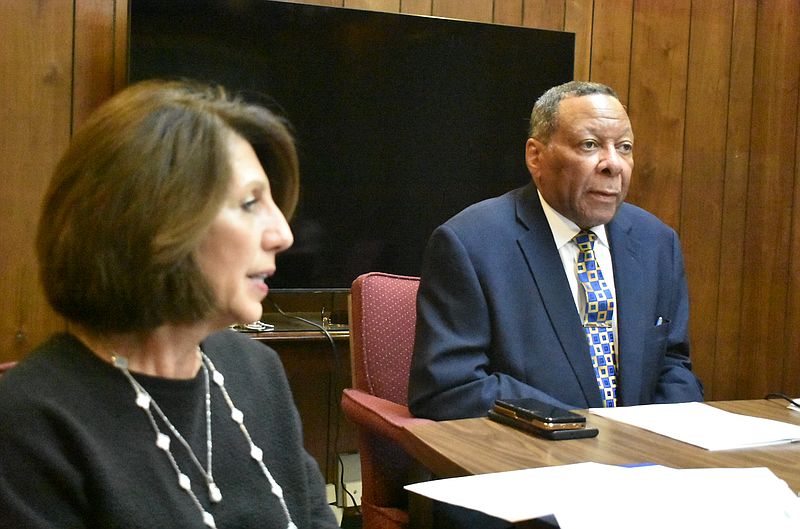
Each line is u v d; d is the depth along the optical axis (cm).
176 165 69
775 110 321
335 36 252
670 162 311
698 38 311
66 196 68
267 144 83
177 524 73
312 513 93
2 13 227
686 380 173
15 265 231
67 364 73
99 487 68
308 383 268
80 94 237
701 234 317
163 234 68
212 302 74
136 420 74
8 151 230
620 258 171
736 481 83
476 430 116
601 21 296
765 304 325
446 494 80
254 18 243
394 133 261
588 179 160
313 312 270
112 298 69
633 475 86
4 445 65
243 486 83
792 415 134
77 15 235
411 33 260
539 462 99
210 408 84
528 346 159
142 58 232
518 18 284
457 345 154
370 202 259
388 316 180
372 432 158
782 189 323
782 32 319
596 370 163
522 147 276
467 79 268
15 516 63
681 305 183
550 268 163
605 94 164
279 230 78
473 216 168
